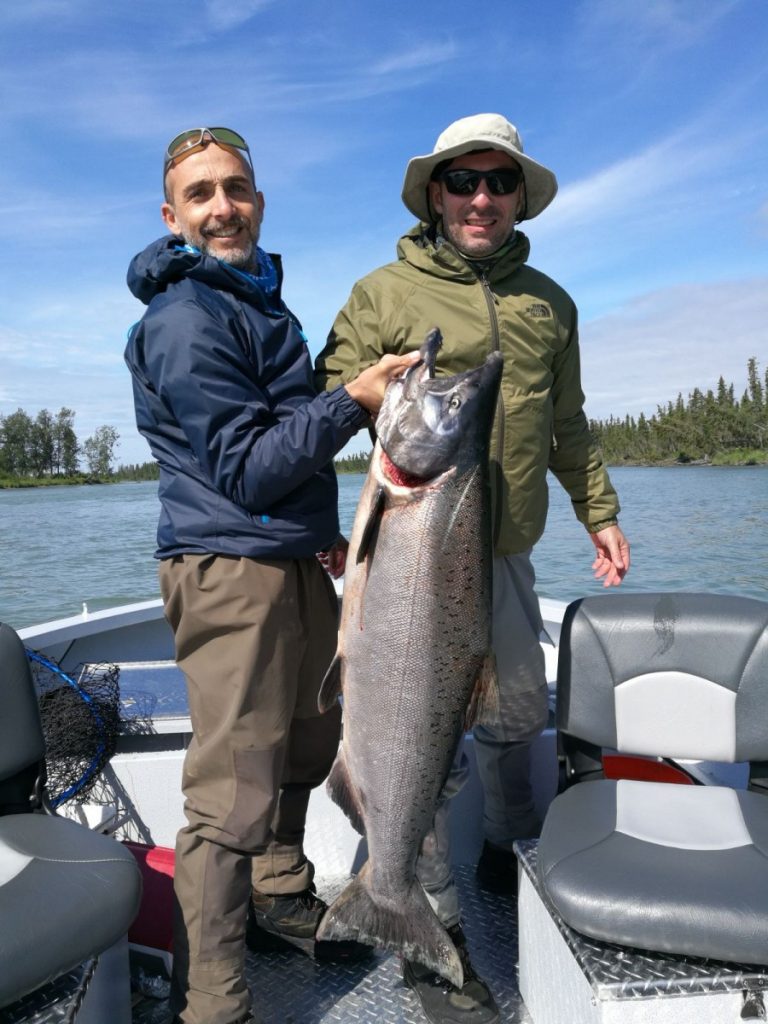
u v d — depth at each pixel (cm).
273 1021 229
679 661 250
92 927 178
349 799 213
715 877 192
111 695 300
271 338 224
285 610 219
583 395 290
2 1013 167
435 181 256
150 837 289
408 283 247
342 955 251
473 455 200
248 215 233
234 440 205
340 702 259
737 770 327
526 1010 229
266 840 215
